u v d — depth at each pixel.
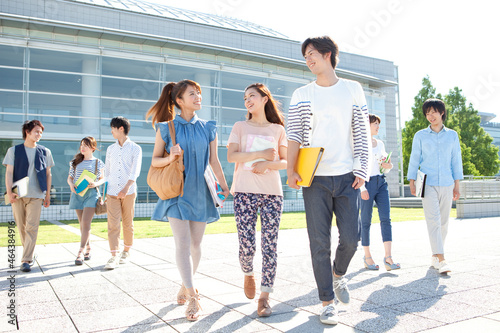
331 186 2.82
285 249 6.05
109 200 4.93
